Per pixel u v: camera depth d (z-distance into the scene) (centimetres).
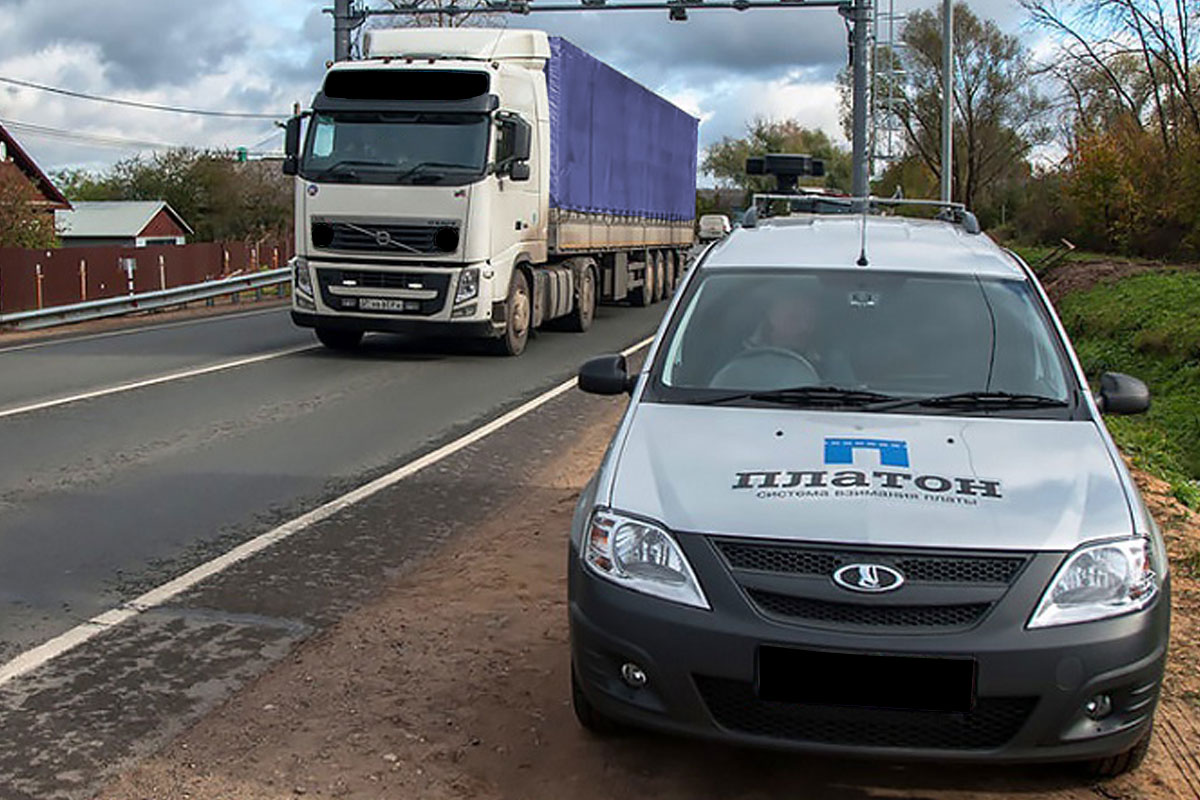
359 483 876
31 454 946
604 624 396
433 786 410
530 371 1515
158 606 595
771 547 385
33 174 4928
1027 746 372
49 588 620
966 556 378
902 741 374
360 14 2728
